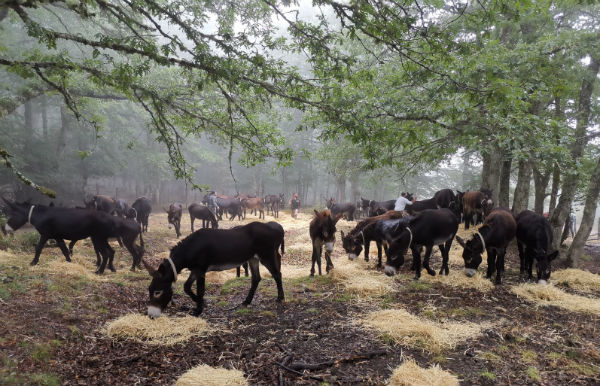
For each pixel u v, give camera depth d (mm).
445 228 7570
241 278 8180
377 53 12375
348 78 5902
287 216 23906
